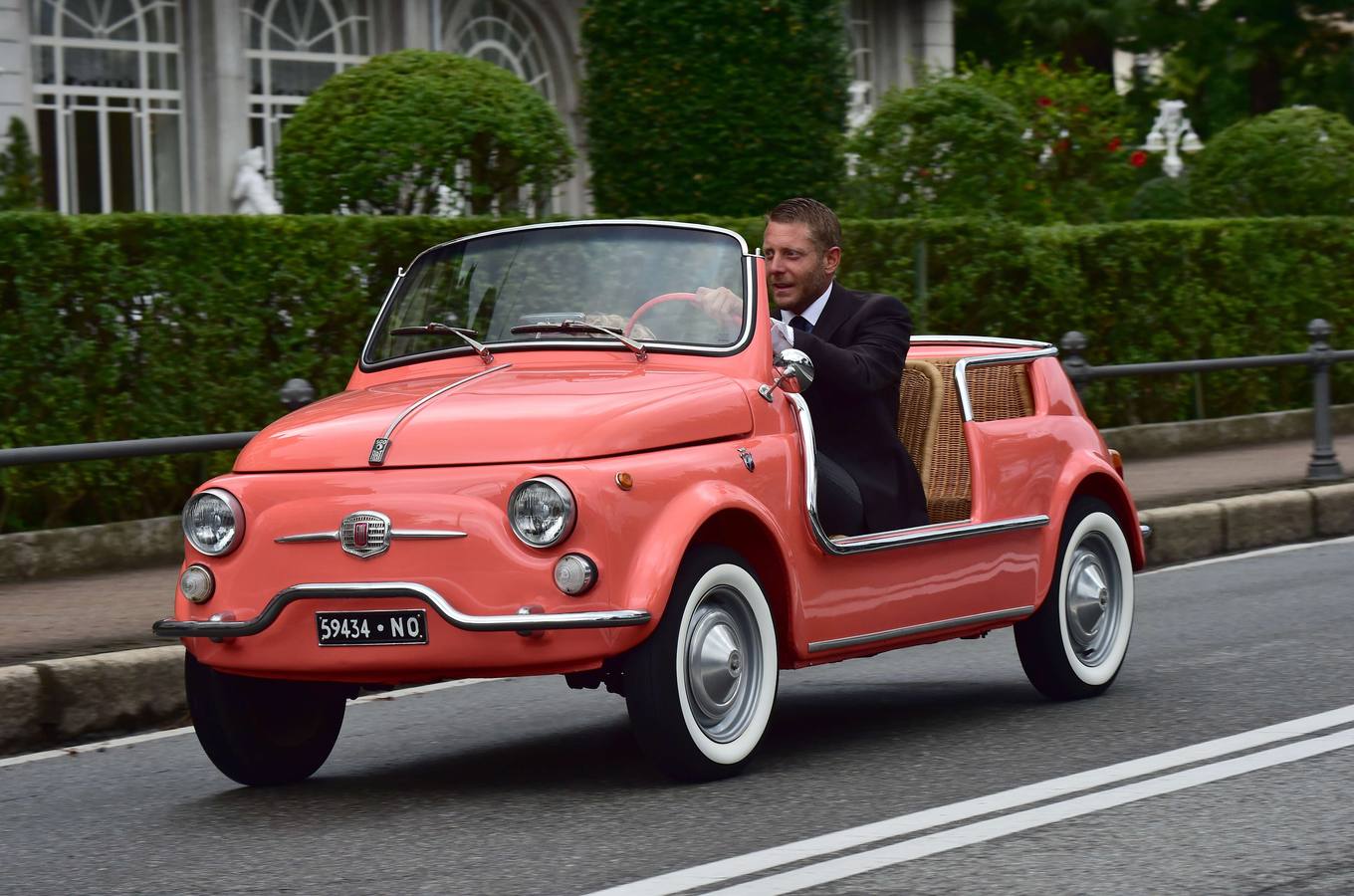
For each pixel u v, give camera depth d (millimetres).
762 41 36375
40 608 22281
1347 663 18906
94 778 16062
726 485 14188
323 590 13375
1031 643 17578
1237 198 50062
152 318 27969
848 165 43188
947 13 65250
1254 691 17656
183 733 18266
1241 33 91875
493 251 16438
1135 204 55406
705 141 36406
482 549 13203
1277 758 14641
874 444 16406
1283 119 49812
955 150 41938
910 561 15930
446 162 33344
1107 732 16047
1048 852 12023
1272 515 30984
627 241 16062
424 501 13336
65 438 27203
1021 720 16844
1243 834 12383
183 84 46125
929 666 20328
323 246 29344
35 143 42594
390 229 29969
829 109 37125
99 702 18219
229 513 13812
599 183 37531
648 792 14070
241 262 28641
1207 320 44094
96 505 28109
